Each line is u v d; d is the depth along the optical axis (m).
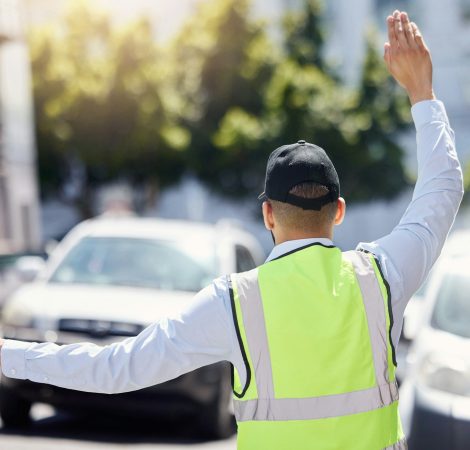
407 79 4.27
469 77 63.72
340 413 3.55
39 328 12.08
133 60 49.22
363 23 66.00
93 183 50.75
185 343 3.59
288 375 3.55
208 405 12.02
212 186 52.59
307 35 59.38
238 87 53.28
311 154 3.82
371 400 3.59
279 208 3.81
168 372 3.63
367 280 3.73
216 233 14.34
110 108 48.78
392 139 56.00
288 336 3.57
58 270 13.44
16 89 34.97
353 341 3.61
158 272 13.27
